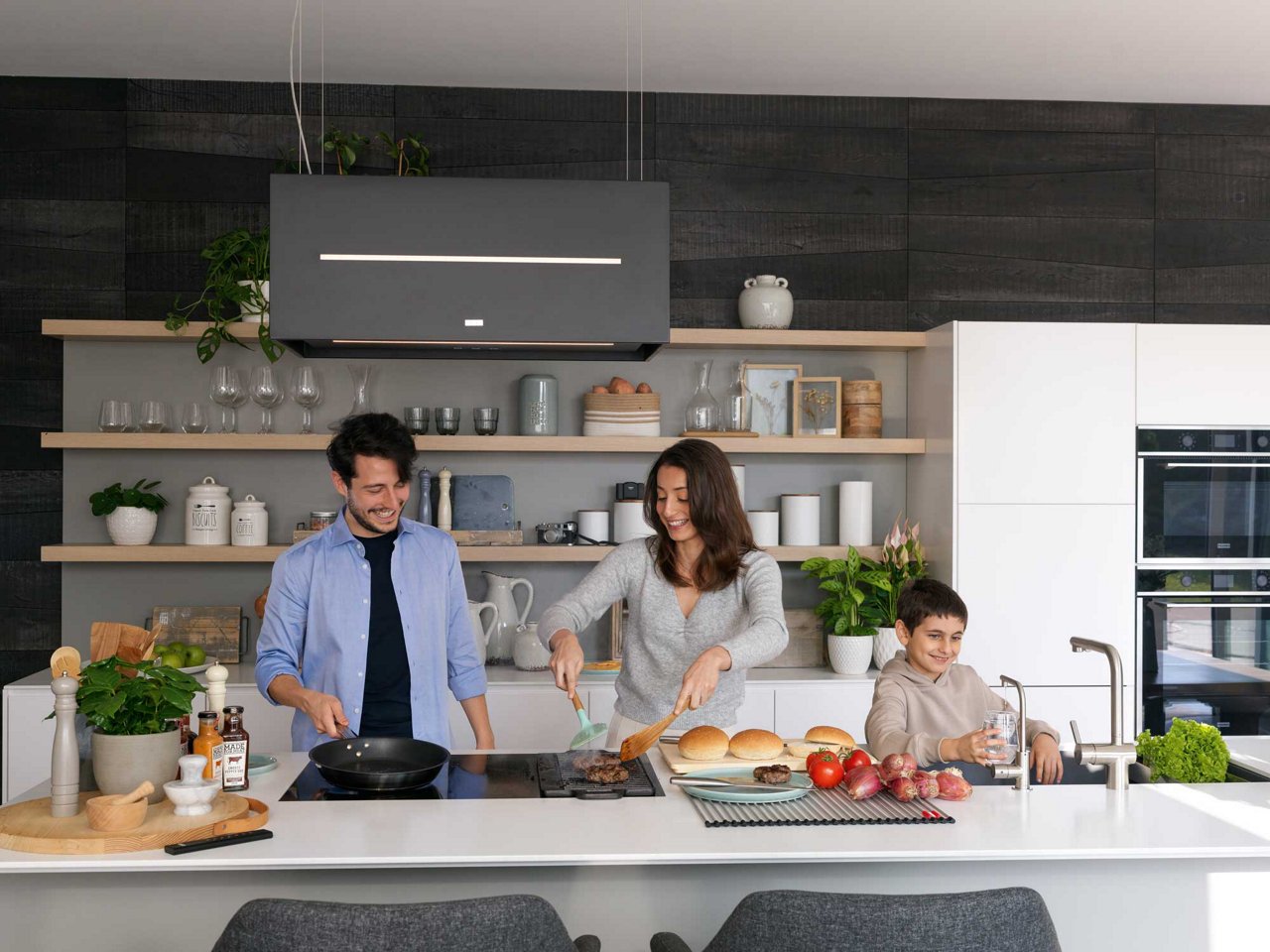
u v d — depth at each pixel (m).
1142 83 4.18
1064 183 4.40
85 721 1.94
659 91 4.27
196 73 4.07
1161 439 3.95
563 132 4.25
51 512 4.11
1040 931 1.51
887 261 4.35
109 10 3.49
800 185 4.33
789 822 1.89
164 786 1.82
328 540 2.61
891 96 4.34
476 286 2.63
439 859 1.71
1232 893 1.89
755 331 4.07
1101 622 3.93
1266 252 4.40
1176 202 4.43
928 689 2.63
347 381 4.19
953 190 4.37
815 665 4.16
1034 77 4.11
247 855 1.70
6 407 4.09
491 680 3.83
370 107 4.19
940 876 1.85
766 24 3.61
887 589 3.98
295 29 3.63
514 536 4.05
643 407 4.08
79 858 1.69
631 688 2.70
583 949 1.68
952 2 3.44
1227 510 3.97
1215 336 3.97
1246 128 4.42
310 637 2.60
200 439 3.88
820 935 1.47
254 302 3.84
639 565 2.66
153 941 1.77
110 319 4.11
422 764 2.22
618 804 2.01
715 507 2.54
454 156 4.22
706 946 1.68
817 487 4.36
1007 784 2.19
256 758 2.33
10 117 4.11
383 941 1.40
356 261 2.61
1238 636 3.97
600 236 2.66
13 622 4.09
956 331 3.89
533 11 3.50
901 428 4.37
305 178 2.60
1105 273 4.40
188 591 4.14
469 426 4.23
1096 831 1.88
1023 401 3.91
